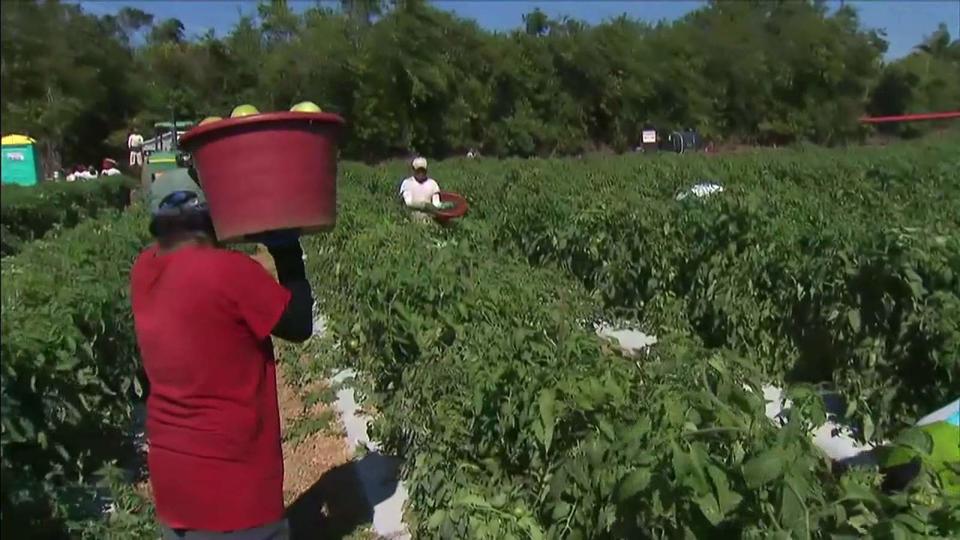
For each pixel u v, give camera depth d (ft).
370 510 18.17
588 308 30.17
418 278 20.71
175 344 11.04
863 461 19.20
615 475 11.10
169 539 11.71
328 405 25.31
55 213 48.78
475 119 195.31
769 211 27.71
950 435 13.20
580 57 205.16
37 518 15.47
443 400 16.66
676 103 217.77
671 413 11.02
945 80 245.65
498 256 32.73
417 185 44.73
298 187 10.97
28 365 16.01
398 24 182.39
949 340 18.69
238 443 11.30
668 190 47.37
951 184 43.83
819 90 230.27
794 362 24.94
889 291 20.52
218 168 10.85
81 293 20.61
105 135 90.99
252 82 177.37
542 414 13.07
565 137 206.08
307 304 12.08
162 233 11.46
